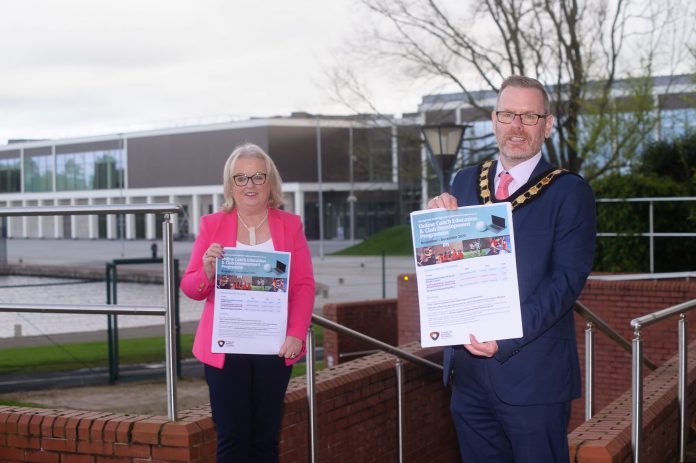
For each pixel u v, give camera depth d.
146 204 4.27
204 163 79.25
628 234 13.40
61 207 4.24
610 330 6.40
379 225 78.88
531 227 3.57
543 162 3.70
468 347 3.53
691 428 6.44
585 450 4.34
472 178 3.81
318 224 78.38
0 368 14.48
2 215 4.23
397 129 28.47
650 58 19.17
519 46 22.55
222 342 4.04
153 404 11.77
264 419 4.19
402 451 6.57
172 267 4.37
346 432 5.95
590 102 19.75
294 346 4.11
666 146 17.84
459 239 3.53
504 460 3.79
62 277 44.78
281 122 75.25
